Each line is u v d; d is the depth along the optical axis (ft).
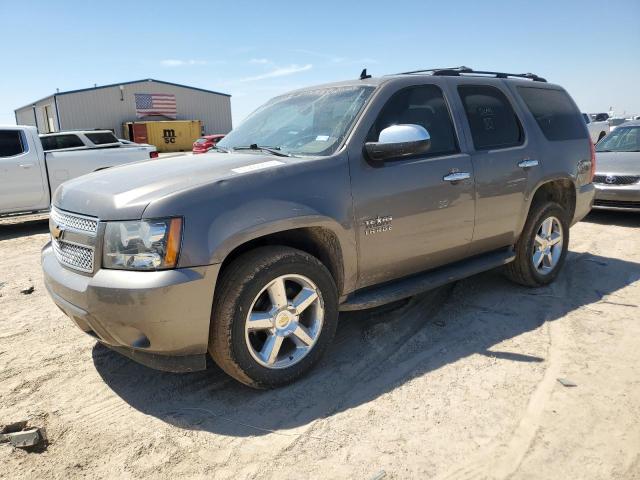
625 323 13.29
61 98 136.15
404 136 10.66
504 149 14.15
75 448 8.74
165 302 8.75
